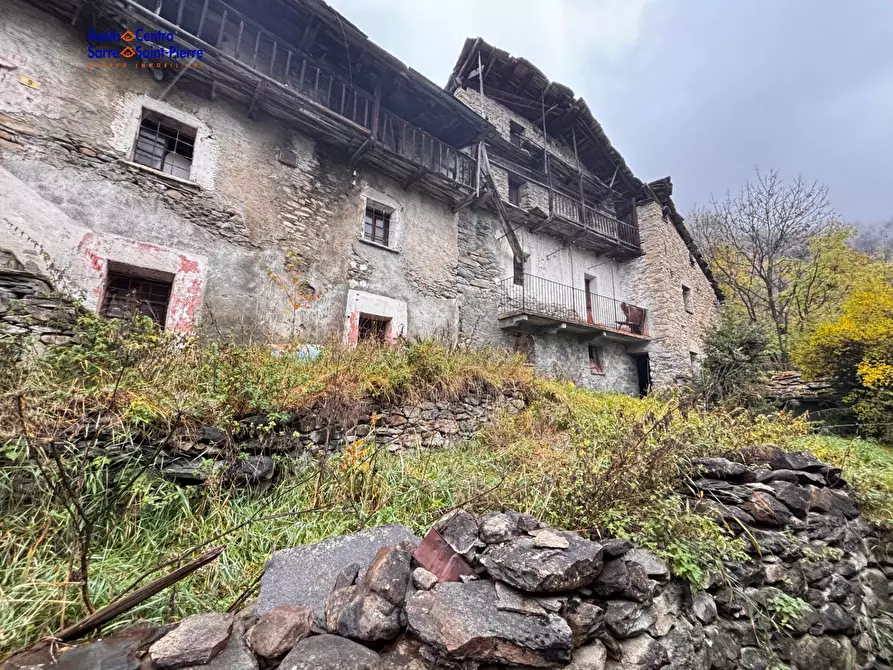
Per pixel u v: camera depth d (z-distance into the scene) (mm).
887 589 3002
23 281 3457
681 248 12867
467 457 3697
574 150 11352
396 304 6938
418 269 7445
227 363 3102
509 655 1242
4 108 4020
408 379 4184
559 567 1446
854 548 2941
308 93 6504
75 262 4137
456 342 6695
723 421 3512
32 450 1780
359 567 1562
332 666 1099
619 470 2203
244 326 5168
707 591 2045
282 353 4016
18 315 3158
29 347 2676
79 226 4230
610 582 1642
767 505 2496
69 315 3402
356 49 6266
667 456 2381
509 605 1358
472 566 1564
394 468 3053
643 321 11070
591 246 10906
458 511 1787
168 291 4961
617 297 11531
